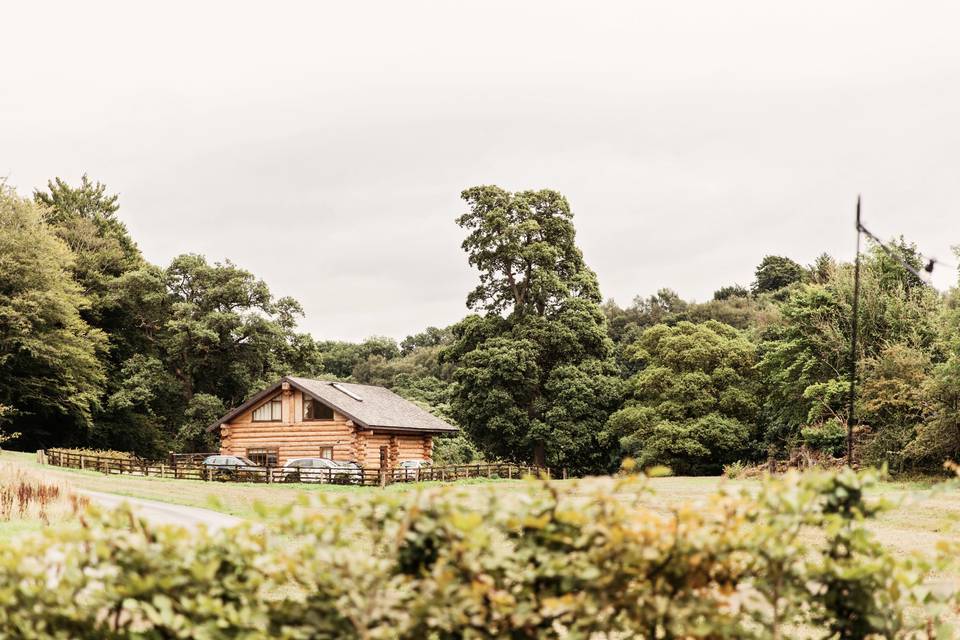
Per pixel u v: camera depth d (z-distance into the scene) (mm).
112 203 76938
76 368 56406
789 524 4457
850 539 4656
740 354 58844
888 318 47500
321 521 4488
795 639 6590
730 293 100125
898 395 42500
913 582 4730
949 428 39875
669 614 4262
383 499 4496
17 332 52562
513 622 4266
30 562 4594
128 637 4375
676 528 4383
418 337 125188
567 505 4449
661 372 58188
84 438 62406
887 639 4621
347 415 46188
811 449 46469
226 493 33125
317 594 4391
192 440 61688
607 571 4293
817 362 48344
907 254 49562
